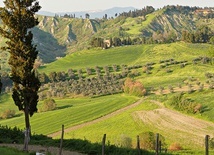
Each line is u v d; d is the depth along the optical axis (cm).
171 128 11050
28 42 4503
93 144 4638
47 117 14838
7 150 3503
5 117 16225
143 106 15012
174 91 17088
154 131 10862
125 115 13525
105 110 15050
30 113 4644
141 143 7150
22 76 4447
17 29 4419
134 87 18025
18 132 5559
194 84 18062
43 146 4694
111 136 10675
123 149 4344
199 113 12462
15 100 4566
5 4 4434
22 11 4431
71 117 14388
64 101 18988
